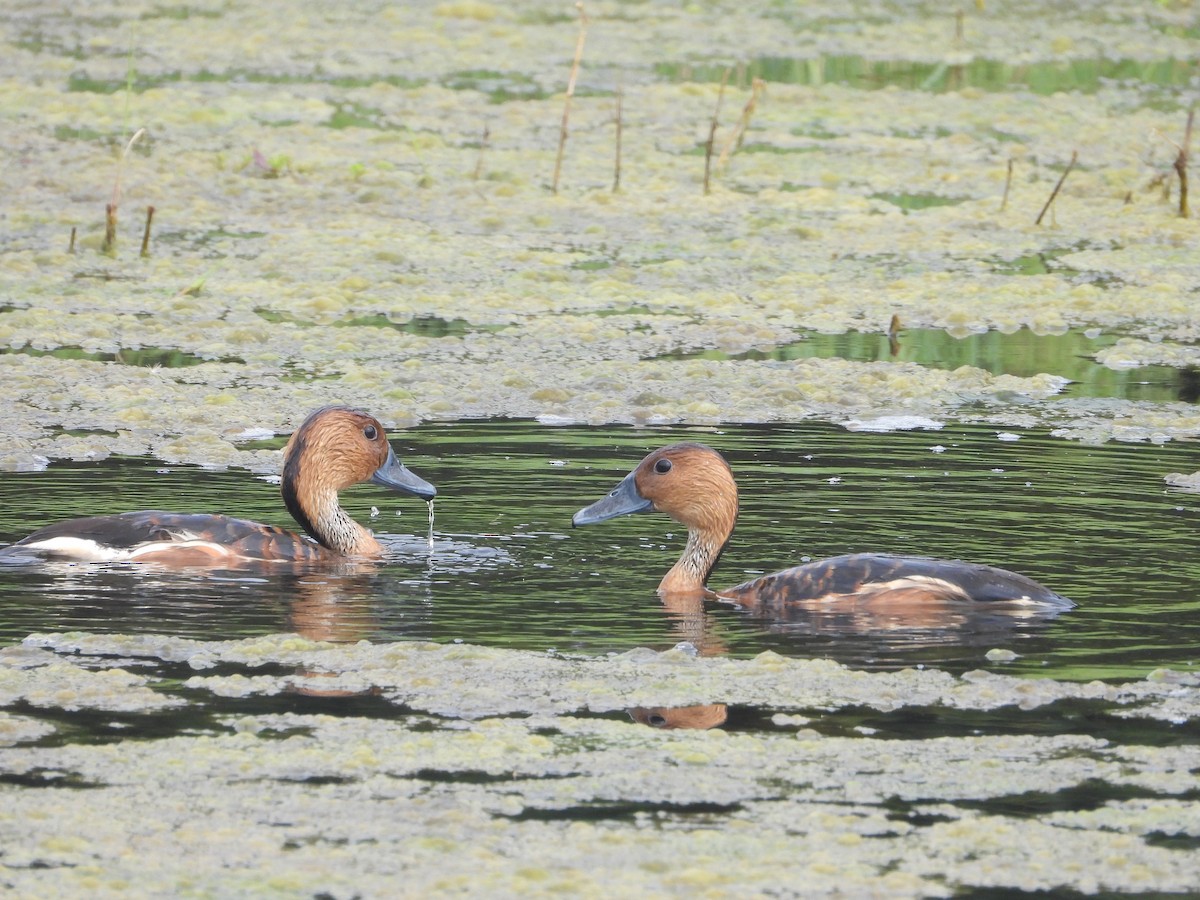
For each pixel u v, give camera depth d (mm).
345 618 11086
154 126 29766
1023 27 39500
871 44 37500
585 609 11367
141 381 17578
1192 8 41781
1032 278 22641
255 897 7508
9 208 24672
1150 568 12039
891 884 7684
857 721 9445
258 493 13984
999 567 12055
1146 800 8516
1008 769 8852
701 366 18406
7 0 41062
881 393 17750
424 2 41531
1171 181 26828
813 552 12469
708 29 39031
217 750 8938
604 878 7699
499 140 29672
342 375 18094
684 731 9289
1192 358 19375
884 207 26188
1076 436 16062
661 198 26391
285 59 35469
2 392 17000
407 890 7582
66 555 12141
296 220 24812
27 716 9336
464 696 9742
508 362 18656
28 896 7480
